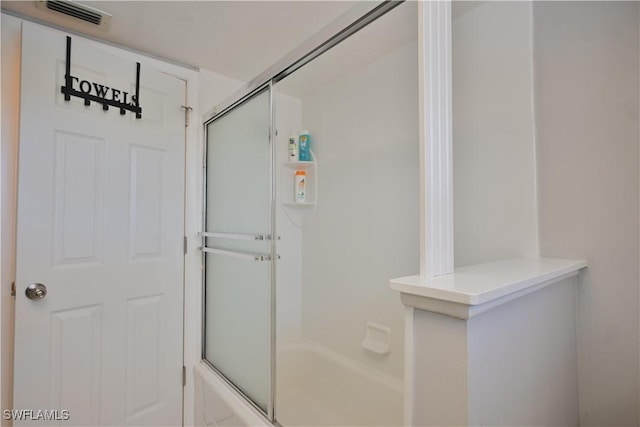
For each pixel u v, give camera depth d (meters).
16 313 1.31
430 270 0.79
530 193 1.28
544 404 0.94
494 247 1.38
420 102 0.81
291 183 2.34
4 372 1.35
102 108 1.55
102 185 1.55
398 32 1.61
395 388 1.70
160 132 1.76
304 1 1.36
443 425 0.65
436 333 0.67
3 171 1.36
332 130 2.17
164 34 1.60
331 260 2.15
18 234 1.32
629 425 1.06
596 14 1.14
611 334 1.10
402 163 1.75
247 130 1.61
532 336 0.88
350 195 2.04
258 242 1.52
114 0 1.34
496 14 1.40
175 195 1.82
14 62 1.39
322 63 1.93
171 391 1.79
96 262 1.53
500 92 1.38
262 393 1.45
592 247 1.14
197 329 1.91
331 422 1.84
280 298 2.28
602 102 1.12
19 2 1.34
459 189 1.50
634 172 1.06
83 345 1.48
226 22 1.51
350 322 2.01
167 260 1.79
